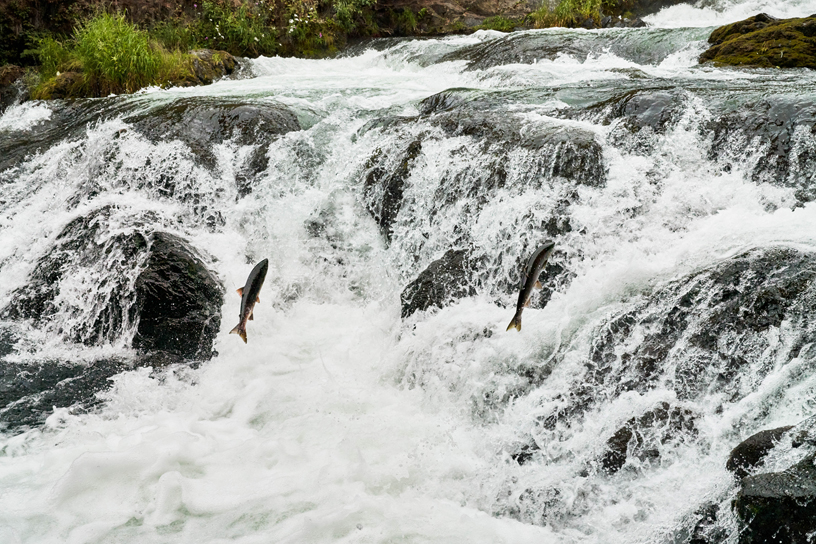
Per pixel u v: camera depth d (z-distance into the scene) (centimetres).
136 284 623
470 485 425
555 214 580
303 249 707
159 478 429
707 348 430
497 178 636
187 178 747
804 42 902
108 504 410
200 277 639
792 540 297
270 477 434
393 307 639
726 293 449
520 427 457
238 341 604
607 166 607
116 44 1115
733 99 635
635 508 376
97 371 583
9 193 823
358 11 1748
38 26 1336
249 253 705
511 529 390
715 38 1033
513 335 509
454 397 502
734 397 403
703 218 552
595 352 469
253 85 1119
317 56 1647
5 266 725
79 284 656
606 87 786
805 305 415
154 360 596
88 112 984
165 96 1000
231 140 798
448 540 377
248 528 387
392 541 375
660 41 1095
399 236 682
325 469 437
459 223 646
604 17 1599
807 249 464
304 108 872
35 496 419
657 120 638
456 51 1335
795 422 372
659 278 492
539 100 764
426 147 702
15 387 555
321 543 373
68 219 707
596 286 511
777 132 582
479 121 708
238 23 1536
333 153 777
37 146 884
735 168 589
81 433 492
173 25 1479
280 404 521
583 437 426
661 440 400
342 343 609
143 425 501
